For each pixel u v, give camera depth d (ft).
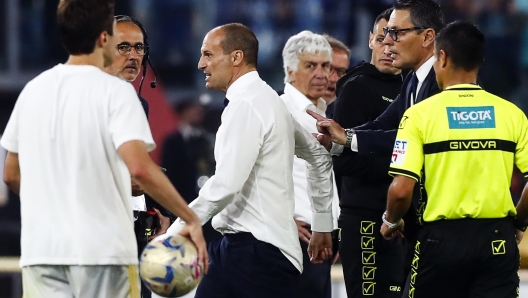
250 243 47.01
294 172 58.13
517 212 46.62
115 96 38.06
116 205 38.45
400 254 55.72
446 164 43.98
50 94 38.55
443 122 44.04
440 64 45.80
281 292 47.34
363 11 136.15
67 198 37.99
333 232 58.65
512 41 138.31
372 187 54.39
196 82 143.74
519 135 44.73
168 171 99.76
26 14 138.72
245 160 45.32
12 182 41.39
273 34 140.15
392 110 52.13
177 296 40.19
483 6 138.10
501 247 44.01
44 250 37.99
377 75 55.93
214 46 48.21
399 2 50.57
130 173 37.50
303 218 57.47
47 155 38.27
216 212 45.42
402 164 44.06
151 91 103.45
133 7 143.02
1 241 107.45
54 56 140.05
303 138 50.57
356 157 52.34
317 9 138.41
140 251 50.65
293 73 61.26
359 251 55.16
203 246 39.45
